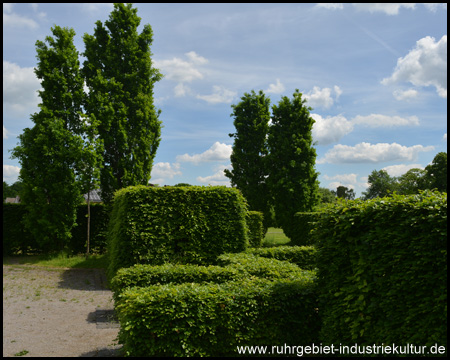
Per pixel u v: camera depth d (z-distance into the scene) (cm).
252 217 1897
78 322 728
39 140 1569
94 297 988
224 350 447
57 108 1675
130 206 954
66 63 1675
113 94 1898
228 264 740
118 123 1867
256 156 2588
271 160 2438
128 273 632
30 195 1619
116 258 931
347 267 424
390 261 367
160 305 434
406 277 348
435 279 333
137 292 464
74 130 1709
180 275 634
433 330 326
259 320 462
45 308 854
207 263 949
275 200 2416
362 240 404
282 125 2453
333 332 425
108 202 1856
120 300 512
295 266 703
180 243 948
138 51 1995
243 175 2581
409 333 341
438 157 3897
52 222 1611
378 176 5903
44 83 1658
